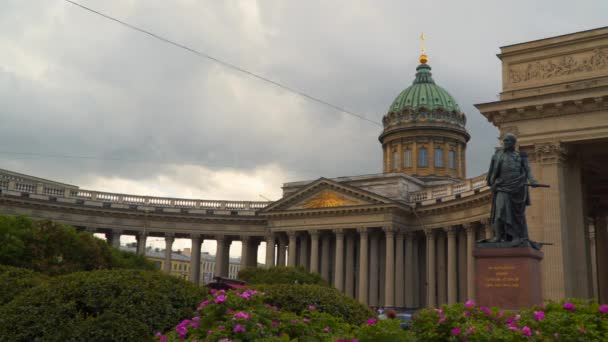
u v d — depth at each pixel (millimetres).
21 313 17578
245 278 69688
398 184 84875
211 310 17203
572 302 17672
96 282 18812
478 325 15969
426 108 103625
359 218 82062
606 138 42750
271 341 16000
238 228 94000
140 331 17781
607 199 55375
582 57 45219
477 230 73250
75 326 17359
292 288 22094
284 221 88250
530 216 44312
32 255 54156
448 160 102312
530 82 46719
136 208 91875
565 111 44344
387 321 15992
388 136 105938
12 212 83375
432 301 77375
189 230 93625
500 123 46688
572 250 44312
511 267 24375
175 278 20656
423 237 85750
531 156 45281
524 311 17656
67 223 87438
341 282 81688
